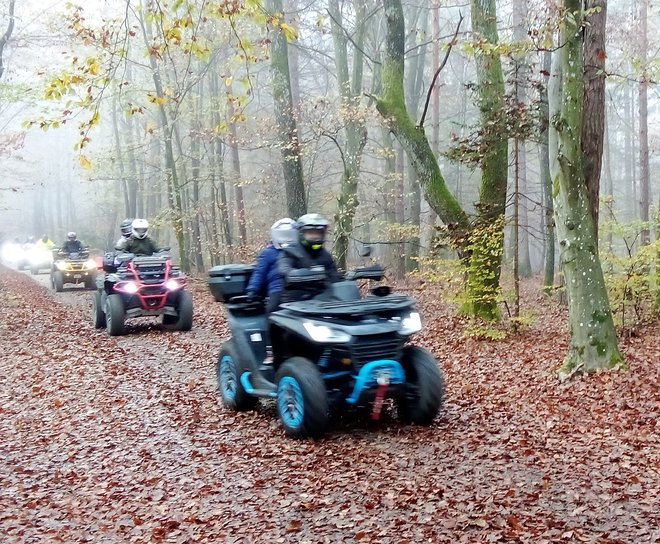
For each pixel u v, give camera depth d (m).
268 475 6.04
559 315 15.90
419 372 6.92
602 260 12.25
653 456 6.10
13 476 6.39
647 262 12.12
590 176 10.55
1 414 8.48
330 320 6.59
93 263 23.55
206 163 32.31
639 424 7.07
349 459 6.26
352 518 5.03
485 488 5.50
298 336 6.85
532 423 7.31
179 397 8.93
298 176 18.31
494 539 4.56
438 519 4.93
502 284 14.40
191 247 33.66
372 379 6.45
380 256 28.88
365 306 6.74
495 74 13.62
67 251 24.45
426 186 14.02
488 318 13.55
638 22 22.92
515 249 12.98
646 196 22.91
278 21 7.87
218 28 16.91
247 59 8.10
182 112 27.58
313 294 7.31
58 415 8.34
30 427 7.90
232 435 7.26
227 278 8.04
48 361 11.40
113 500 5.75
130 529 5.18
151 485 6.02
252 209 30.83
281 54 17.84
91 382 9.90
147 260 14.04
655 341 11.59
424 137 14.18
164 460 6.63
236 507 5.42
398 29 14.61
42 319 16.36
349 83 22.28
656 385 8.44
